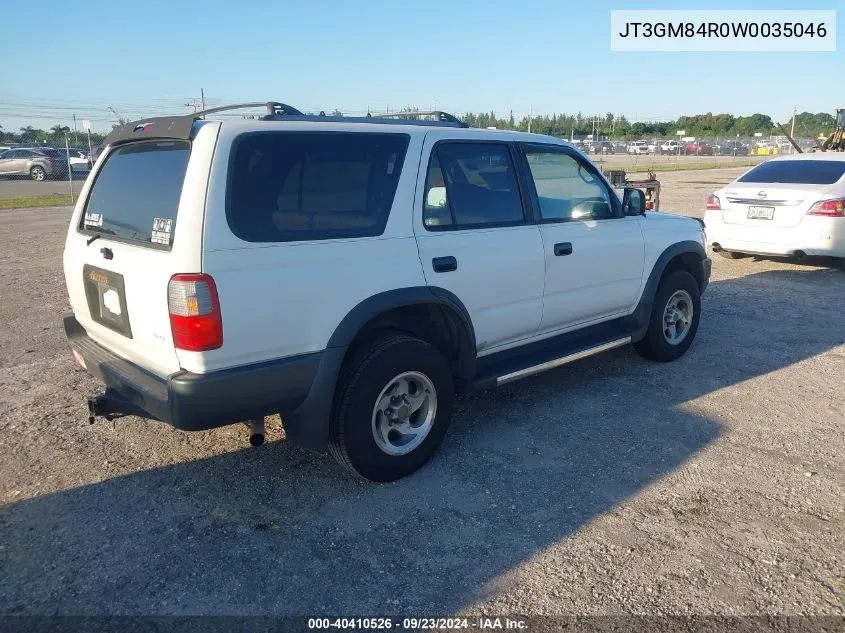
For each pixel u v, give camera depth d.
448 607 2.93
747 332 7.08
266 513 3.66
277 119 3.64
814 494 3.81
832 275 10.06
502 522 3.56
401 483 3.97
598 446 4.42
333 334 3.58
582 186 5.15
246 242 3.26
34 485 3.92
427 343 4.03
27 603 2.95
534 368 4.68
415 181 3.97
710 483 3.94
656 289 5.69
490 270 4.32
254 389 3.35
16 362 5.96
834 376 5.75
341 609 2.92
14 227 15.22
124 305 3.59
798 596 2.98
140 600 2.98
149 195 3.54
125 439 4.51
